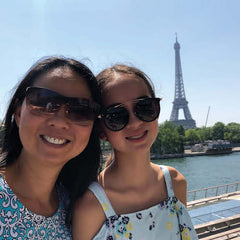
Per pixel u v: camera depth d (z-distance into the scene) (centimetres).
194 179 1126
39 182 49
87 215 54
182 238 59
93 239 53
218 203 263
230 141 3097
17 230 43
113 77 56
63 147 47
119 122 54
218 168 1420
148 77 65
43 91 45
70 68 50
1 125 52
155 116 57
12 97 51
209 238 180
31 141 45
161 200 63
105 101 56
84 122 49
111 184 59
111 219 53
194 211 240
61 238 52
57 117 45
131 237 53
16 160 51
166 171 66
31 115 45
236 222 206
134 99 55
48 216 51
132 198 59
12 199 44
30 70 49
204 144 2727
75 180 58
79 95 49
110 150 74
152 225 56
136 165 59
